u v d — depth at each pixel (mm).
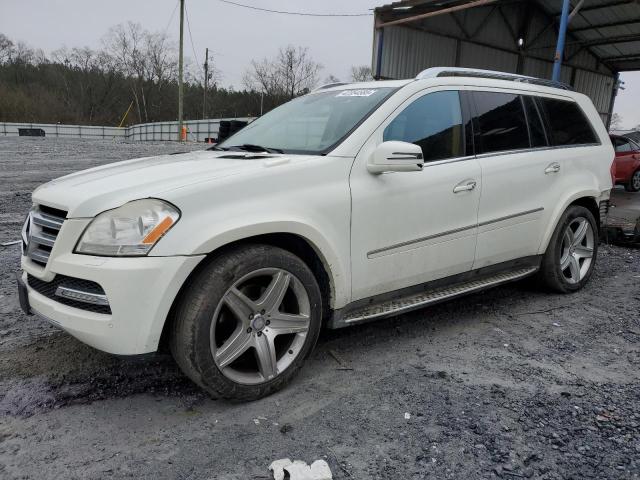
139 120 84688
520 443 2508
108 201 2566
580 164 4699
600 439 2545
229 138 4176
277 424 2650
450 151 3715
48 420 2658
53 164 14703
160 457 2383
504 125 4137
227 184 2697
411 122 3518
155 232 2490
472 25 23203
